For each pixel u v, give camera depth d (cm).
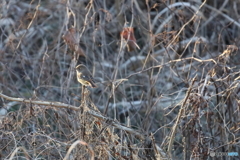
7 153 912
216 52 1316
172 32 1115
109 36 1518
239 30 1495
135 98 1359
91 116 850
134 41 1135
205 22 1486
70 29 1159
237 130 934
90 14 1412
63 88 1129
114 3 1630
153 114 1130
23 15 1397
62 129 952
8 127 911
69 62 1413
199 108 830
